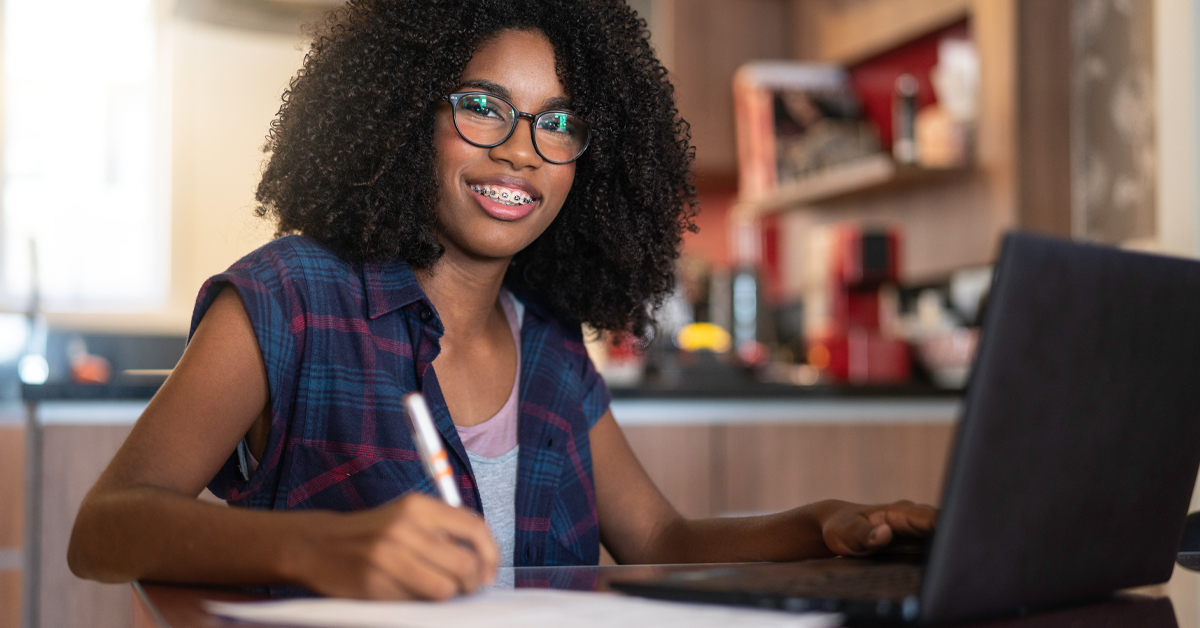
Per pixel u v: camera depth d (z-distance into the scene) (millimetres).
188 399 860
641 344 1418
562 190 1115
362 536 622
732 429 2275
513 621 557
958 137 2838
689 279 2789
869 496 2373
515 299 1248
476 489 1030
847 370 2941
